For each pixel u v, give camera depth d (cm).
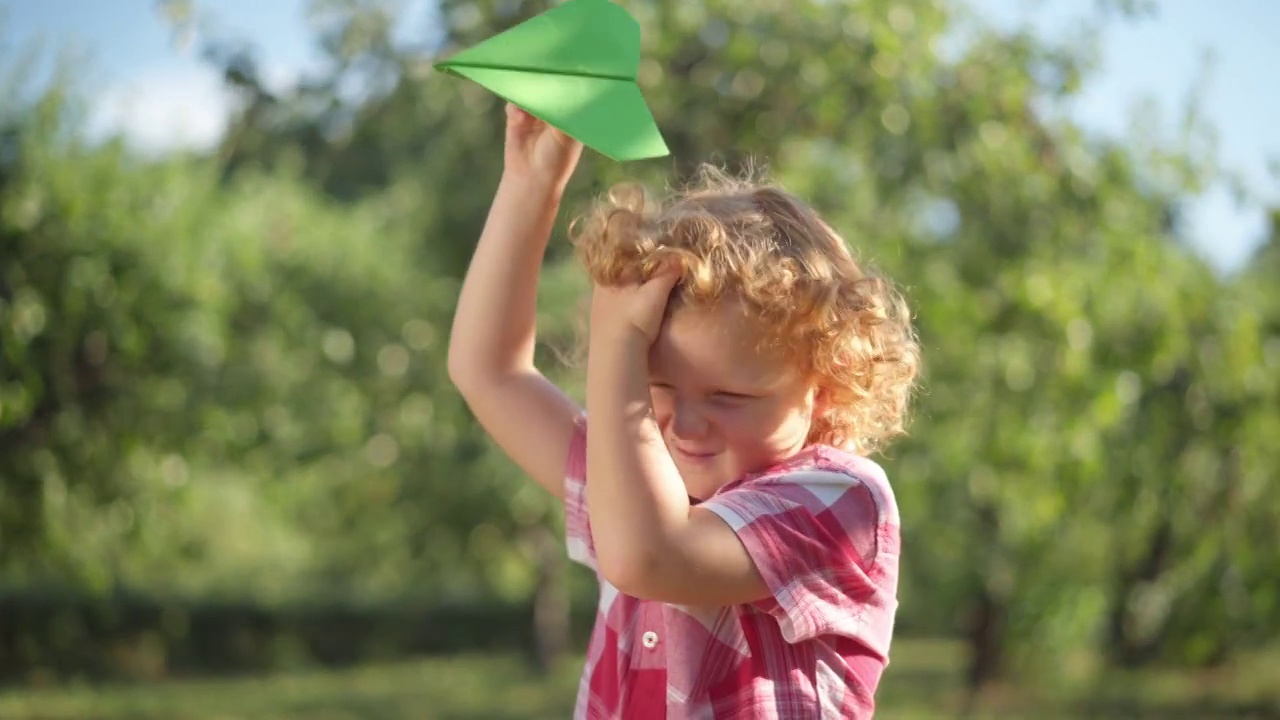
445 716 1137
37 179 637
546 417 126
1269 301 641
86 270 643
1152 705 1050
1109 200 546
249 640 1595
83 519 707
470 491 1138
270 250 1008
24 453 672
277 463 1111
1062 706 1069
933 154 524
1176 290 575
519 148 127
